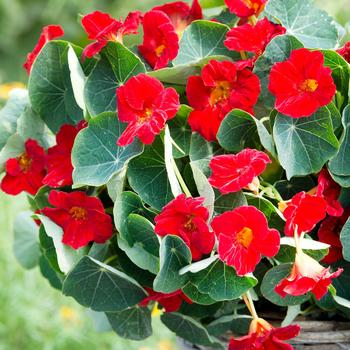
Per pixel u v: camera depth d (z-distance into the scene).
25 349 1.60
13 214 1.72
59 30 1.08
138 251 0.98
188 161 1.01
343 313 1.02
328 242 0.99
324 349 1.02
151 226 0.95
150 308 1.07
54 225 1.00
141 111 0.97
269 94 0.99
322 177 0.97
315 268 0.92
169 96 0.96
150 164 0.98
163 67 1.01
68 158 1.02
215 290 0.95
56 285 1.14
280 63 0.96
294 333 0.94
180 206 0.93
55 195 0.99
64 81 1.04
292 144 0.97
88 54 0.99
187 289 0.96
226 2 1.02
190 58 1.01
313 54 0.96
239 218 0.92
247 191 0.98
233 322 1.01
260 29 0.99
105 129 0.99
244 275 0.93
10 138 1.05
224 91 0.99
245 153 0.94
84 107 1.00
